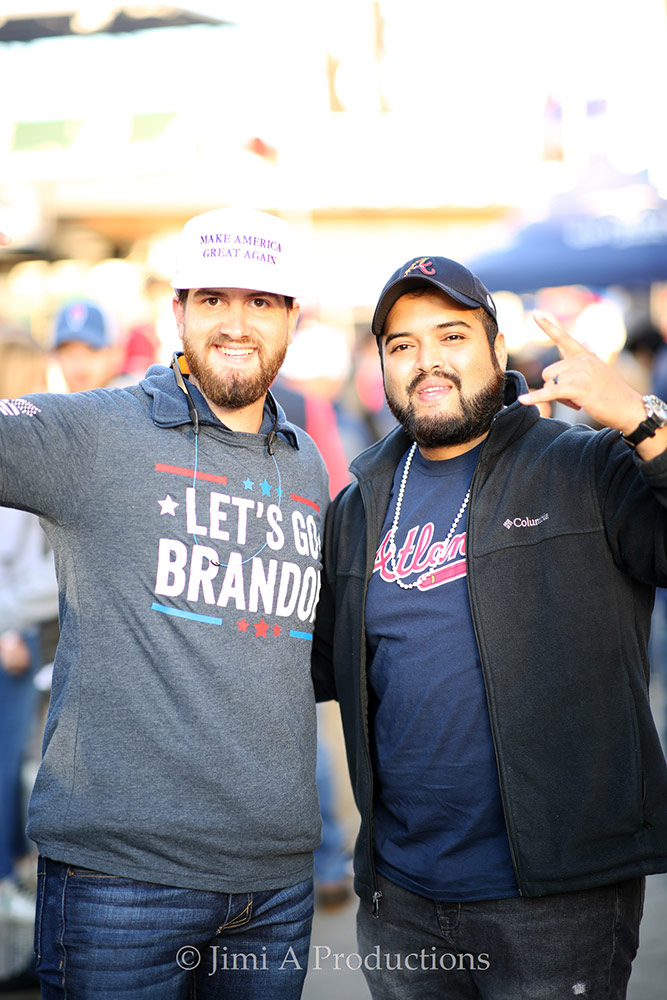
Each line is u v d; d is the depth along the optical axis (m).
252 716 2.02
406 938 2.23
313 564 2.22
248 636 2.05
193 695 1.98
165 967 1.98
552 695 2.08
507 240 6.84
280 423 2.27
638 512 2.04
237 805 1.98
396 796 2.21
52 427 1.99
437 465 2.31
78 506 2.01
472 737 2.11
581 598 2.10
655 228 6.57
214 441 2.14
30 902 3.52
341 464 4.27
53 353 3.80
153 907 1.95
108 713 1.97
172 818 1.94
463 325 2.21
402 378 2.25
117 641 1.99
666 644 4.75
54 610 3.44
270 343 2.20
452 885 2.12
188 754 1.96
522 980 2.09
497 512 2.18
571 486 2.15
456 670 2.13
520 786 2.06
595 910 2.07
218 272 2.11
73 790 1.96
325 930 3.71
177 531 2.03
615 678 2.10
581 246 6.61
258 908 2.06
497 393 2.27
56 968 1.97
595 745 2.07
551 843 2.04
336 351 5.32
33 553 3.39
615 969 2.10
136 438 2.06
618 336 6.96
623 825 2.06
